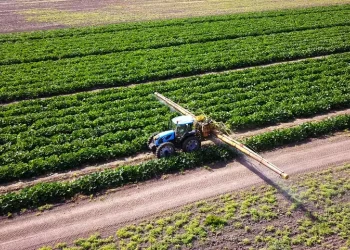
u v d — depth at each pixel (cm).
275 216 1986
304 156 2514
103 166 2461
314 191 2162
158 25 5575
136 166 2338
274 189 2184
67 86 3603
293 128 2734
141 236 1877
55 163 2427
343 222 1936
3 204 2066
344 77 3691
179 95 3375
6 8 7112
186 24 5612
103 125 2900
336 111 3155
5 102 3453
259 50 4478
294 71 3866
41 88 3562
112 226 1944
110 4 7325
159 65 4103
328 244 1819
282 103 3170
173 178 2312
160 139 2430
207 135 2473
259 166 2405
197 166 2419
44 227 1948
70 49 4616
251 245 1819
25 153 2522
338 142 2680
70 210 2067
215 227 1922
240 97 3297
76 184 2203
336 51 4506
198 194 2161
